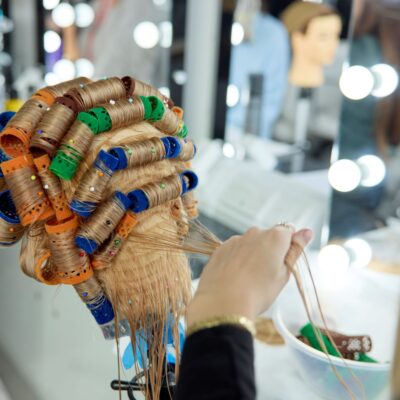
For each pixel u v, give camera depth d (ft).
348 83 2.90
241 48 3.66
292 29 3.18
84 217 1.64
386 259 3.12
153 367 1.85
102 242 1.64
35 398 3.98
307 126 3.23
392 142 2.97
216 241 1.85
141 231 1.71
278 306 2.59
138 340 1.84
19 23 5.84
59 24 5.34
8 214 1.75
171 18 4.29
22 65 5.98
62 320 3.33
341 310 2.72
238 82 3.76
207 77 4.17
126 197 1.61
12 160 1.62
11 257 4.06
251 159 3.72
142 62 4.61
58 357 3.49
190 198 1.95
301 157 3.30
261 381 2.44
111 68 4.89
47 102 1.70
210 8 3.99
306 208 3.25
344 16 2.89
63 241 1.64
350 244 3.15
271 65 3.40
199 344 1.21
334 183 3.10
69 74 5.35
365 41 2.83
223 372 1.15
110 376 2.66
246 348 1.20
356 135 3.01
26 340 4.03
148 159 1.66
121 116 1.67
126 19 4.63
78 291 1.72
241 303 1.27
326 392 2.29
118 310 1.75
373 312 2.69
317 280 2.91
